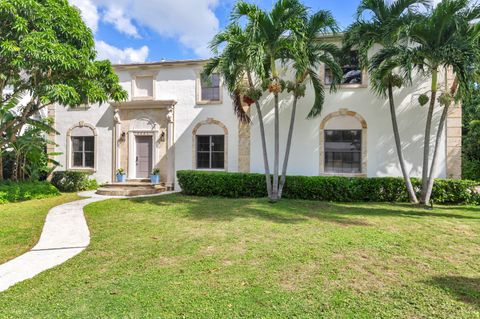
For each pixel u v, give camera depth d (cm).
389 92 1027
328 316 319
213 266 465
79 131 1578
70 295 370
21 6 830
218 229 692
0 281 417
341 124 1267
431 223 743
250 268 456
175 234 654
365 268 455
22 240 626
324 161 1285
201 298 359
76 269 460
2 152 1352
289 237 622
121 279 418
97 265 476
